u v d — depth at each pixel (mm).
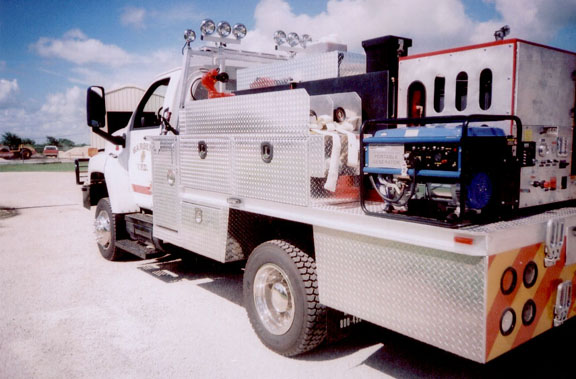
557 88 3072
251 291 3527
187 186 4129
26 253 6527
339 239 2805
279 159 3113
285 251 3193
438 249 2297
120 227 5750
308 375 3086
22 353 3438
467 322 2215
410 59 3340
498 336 2240
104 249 6031
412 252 2416
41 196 13805
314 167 2883
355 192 3334
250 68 5027
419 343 3586
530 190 2918
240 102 3541
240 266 5789
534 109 2898
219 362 3275
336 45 4855
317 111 3678
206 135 3822
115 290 4852
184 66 4941
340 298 2840
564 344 3479
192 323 3973
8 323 3996
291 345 3203
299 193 2994
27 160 48375
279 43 5918
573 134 3244
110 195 5695
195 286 4988
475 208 2451
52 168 29797
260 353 3416
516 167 2697
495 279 2188
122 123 6742
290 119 3100
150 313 4195
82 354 3412
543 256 2492
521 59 2771
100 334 3752
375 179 2832
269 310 3475
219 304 4430
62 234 7910
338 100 3744
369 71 3742
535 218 2658
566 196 3236
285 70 4594
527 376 3029
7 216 9961
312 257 3197
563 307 2646
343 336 3225
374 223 2584
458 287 2236
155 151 4594
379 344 3568
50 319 4070
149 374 3117
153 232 4766
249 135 3342
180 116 4328
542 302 2514
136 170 5422
